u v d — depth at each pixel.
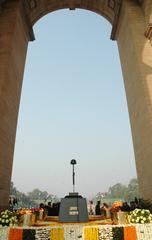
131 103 17.91
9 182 15.38
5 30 16.91
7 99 15.03
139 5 18.52
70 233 7.21
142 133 15.05
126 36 18.84
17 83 17.92
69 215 8.29
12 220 7.65
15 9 17.89
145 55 15.85
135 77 16.38
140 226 7.38
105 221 8.62
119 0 19.44
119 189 129.62
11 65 16.14
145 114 14.27
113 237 7.13
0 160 13.36
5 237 7.07
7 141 15.05
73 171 9.66
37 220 8.98
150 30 15.80
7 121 15.02
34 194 130.38
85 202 8.66
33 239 7.08
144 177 14.74
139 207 11.23
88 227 7.35
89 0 22.91
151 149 13.19
